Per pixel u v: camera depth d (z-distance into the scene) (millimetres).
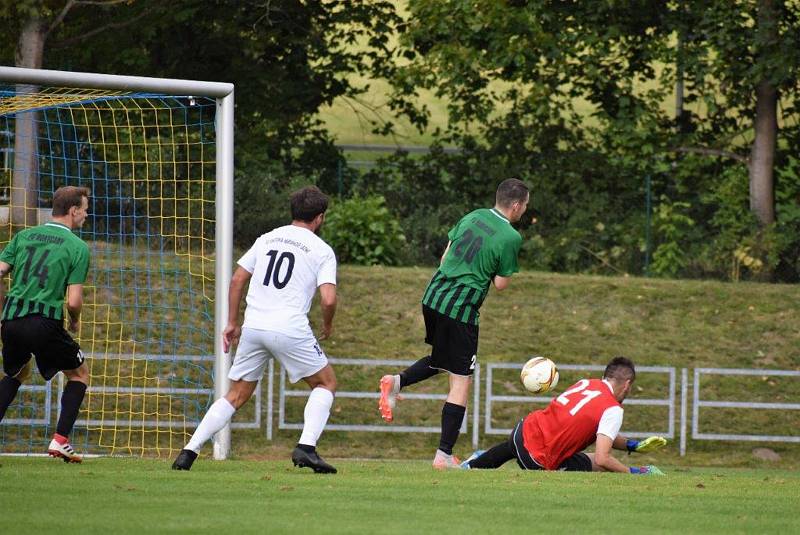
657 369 53375
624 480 28625
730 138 83125
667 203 79750
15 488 22531
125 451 48781
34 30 71438
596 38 78188
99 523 18672
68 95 41469
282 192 77750
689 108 84062
